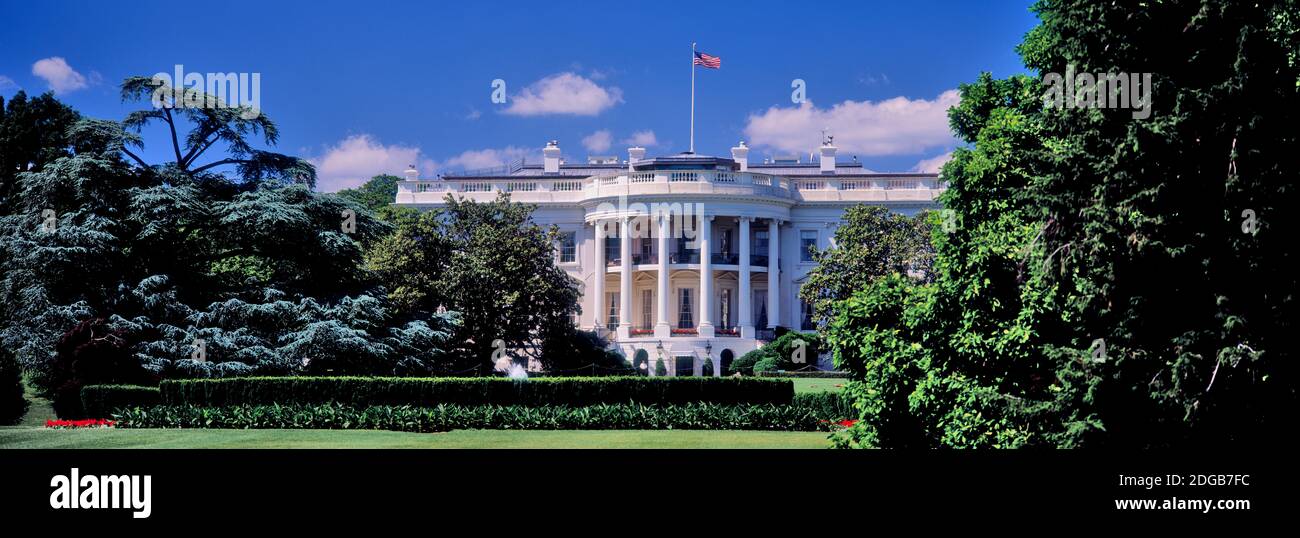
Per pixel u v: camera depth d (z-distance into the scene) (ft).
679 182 249.96
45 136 198.59
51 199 156.66
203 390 129.49
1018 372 81.51
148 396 130.82
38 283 147.64
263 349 147.74
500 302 192.03
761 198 253.65
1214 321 73.97
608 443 110.32
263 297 158.30
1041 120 83.71
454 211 207.41
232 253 165.48
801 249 265.95
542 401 127.54
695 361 238.48
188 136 169.27
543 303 198.80
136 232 155.63
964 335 81.92
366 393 127.95
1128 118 76.84
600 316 256.11
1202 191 75.15
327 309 156.15
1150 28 77.56
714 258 258.37
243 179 172.14
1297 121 75.10
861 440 91.04
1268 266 73.41
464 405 127.34
